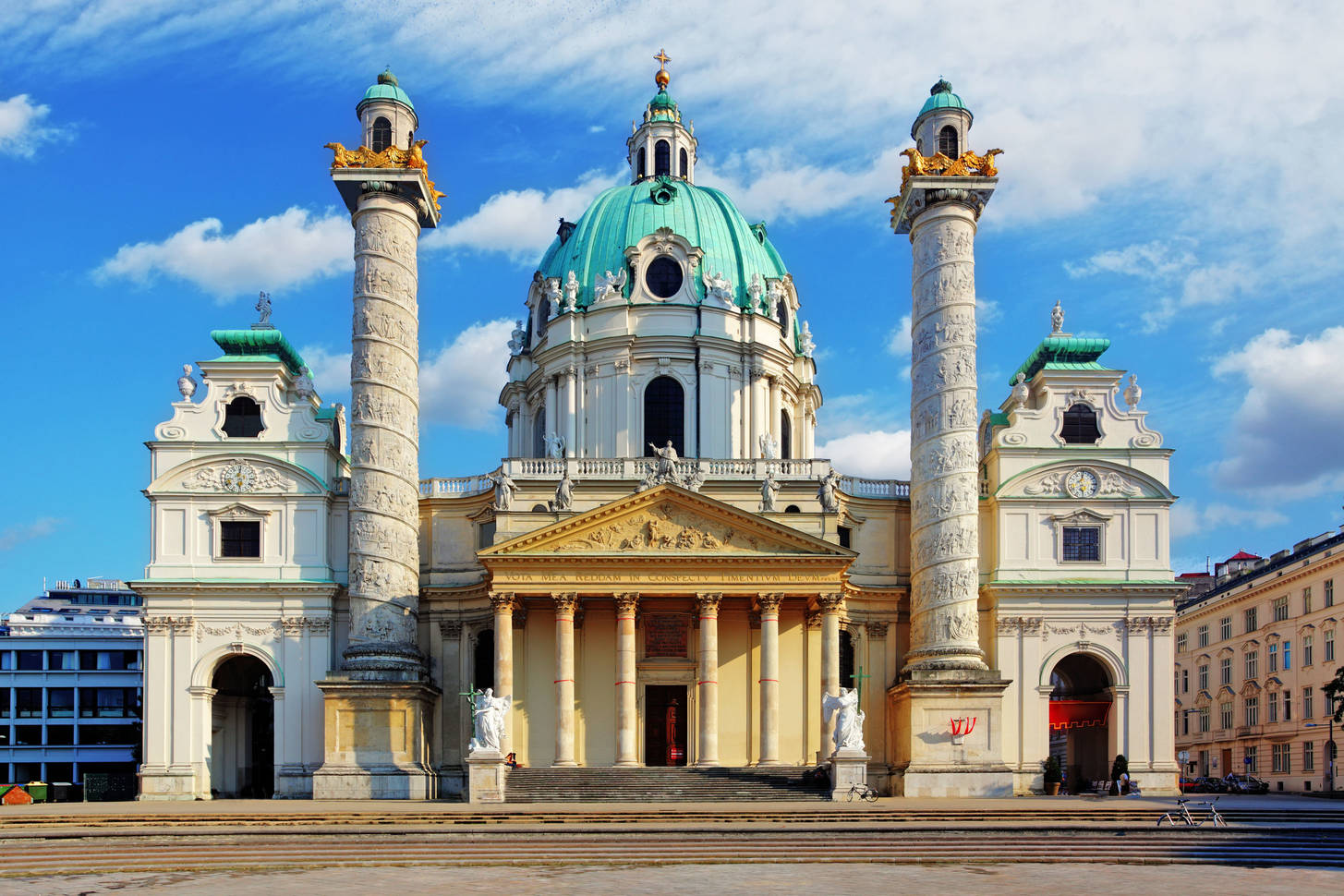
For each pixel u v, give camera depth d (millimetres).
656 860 40469
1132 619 70500
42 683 106000
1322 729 85750
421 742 65188
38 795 76000
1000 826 44500
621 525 66188
